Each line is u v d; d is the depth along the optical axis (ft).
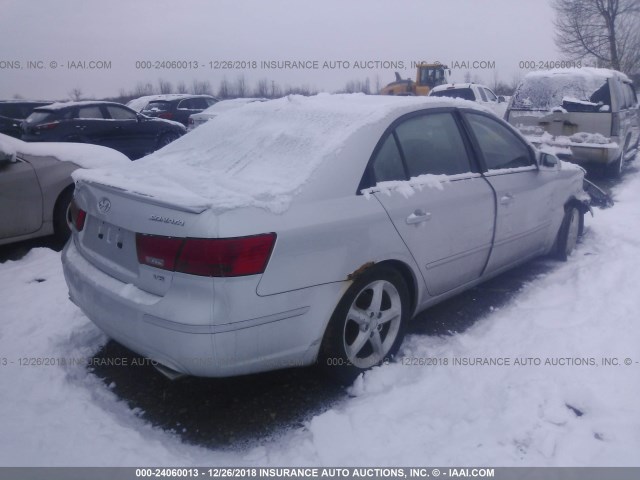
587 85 28.91
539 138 29.76
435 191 11.16
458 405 9.48
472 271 12.66
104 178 10.10
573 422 8.94
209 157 11.30
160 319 8.37
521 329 12.03
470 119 12.91
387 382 10.22
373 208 9.91
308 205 9.12
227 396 10.09
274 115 11.95
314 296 9.11
